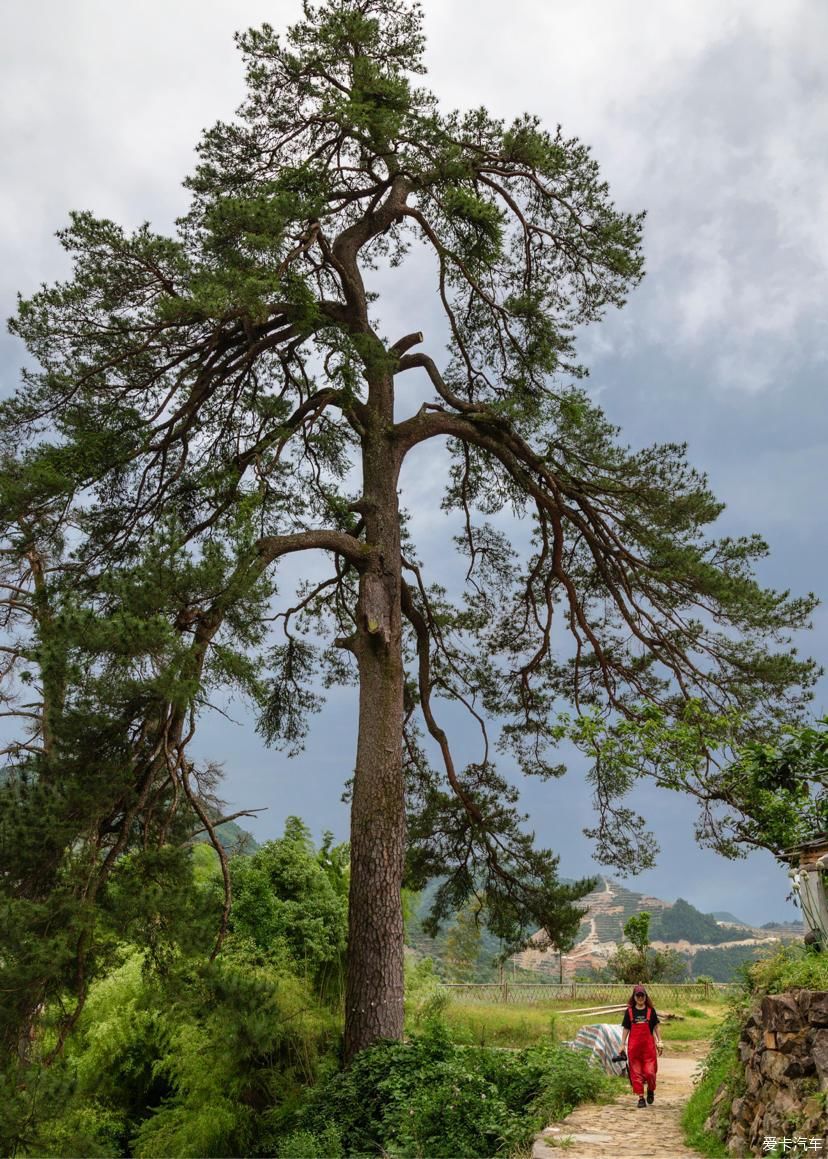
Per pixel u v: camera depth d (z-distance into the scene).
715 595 18.55
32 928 11.47
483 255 19.84
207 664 13.67
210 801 16.67
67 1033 12.38
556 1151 8.78
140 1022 18.38
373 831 16.33
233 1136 17.50
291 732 22.73
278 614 21.62
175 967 12.89
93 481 16.84
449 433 19.94
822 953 9.12
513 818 21.19
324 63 18.86
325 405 18.78
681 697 19.38
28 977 10.82
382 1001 15.38
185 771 14.06
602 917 144.12
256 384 19.58
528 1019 24.27
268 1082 17.75
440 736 20.44
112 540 17.34
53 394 16.92
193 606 14.01
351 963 15.75
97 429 17.17
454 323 20.72
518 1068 12.69
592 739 16.81
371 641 17.64
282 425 18.00
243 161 19.58
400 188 20.52
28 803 12.02
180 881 12.67
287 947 19.00
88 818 12.31
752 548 19.23
